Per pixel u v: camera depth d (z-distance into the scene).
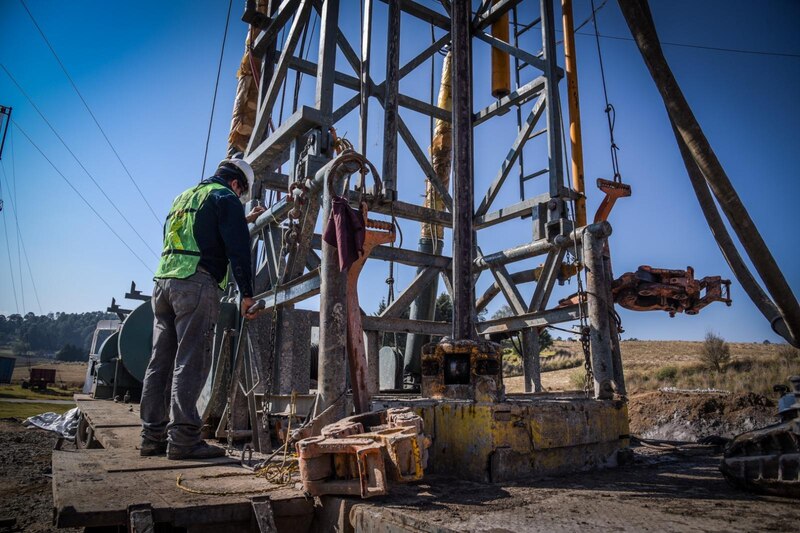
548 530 1.74
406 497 2.33
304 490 2.37
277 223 5.38
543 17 7.25
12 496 6.65
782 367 19.34
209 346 3.68
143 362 9.09
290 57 6.64
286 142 5.91
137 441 4.27
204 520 2.15
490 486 2.62
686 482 2.80
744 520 1.88
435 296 8.16
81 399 9.95
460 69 3.94
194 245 3.66
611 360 4.11
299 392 5.04
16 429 14.24
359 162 3.56
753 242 2.84
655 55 2.89
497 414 2.79
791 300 2.92
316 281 3.81
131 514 2.02
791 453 2.33
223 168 4.20
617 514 1.98
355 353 3.33
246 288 3.59
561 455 3.12
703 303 4.85
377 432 2.43
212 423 4.77
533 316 6.63
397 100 7.30
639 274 4.71
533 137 7.46
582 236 4.48
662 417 6.76
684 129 2.89
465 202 3.72
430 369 3.46
